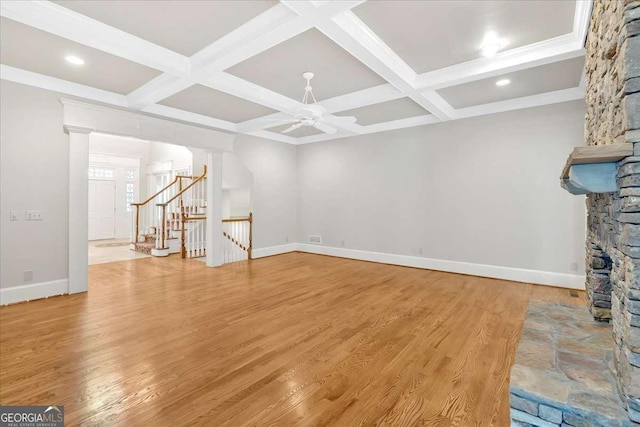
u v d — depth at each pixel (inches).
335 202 267.3
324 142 273.4
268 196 269.0
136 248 292.2
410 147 223.3
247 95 153.1
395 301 149.0
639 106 52.7
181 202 281.9
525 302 146.5
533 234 178.1
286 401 74.5
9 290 141.9
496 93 168.9
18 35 109.7
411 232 224.7
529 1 92.6
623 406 56.1
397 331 114.7
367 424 66.9
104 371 86.7
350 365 91.1
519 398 63.2
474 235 197.8
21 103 142.6
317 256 268.7
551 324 92.9
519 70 135.5
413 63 132.4
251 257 255.4
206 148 218.2
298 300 150.6
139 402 73.4
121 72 141.4
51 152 151.9
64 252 157.6
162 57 119.0
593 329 88.8
